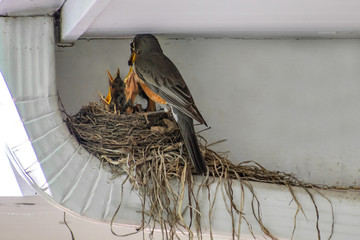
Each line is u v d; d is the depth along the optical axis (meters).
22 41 5.18
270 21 5.43
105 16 5.11
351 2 4.78
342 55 6.28
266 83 6.25
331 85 6.25
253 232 5.30
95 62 6.08
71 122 5.41
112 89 5.98
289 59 6.28
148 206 5.20
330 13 5.14
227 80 6.23
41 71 5.20
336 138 6.20
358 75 6.26
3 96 5.14
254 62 6.27
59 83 5.97
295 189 5.45
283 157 6.16
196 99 6.20
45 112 5.18
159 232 5.72
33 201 5.76
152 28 5.73
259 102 6.22
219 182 5.30
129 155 5.26
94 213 5.16
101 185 5.22
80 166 5.22
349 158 6.17
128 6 4.82
